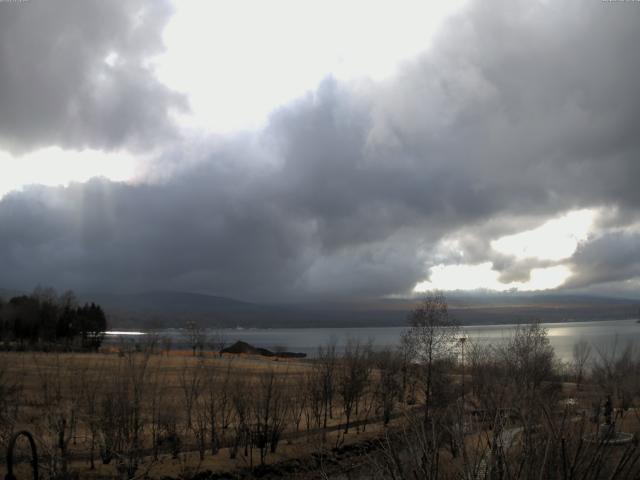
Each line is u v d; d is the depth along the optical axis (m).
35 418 32.56
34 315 126.81
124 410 34.75
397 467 10.95
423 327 53.72
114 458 32.50
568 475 9.81
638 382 38.06
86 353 84.50
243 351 137.25
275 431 39.19
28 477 25.84
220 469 34.69
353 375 52.50
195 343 130.75
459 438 10.90
